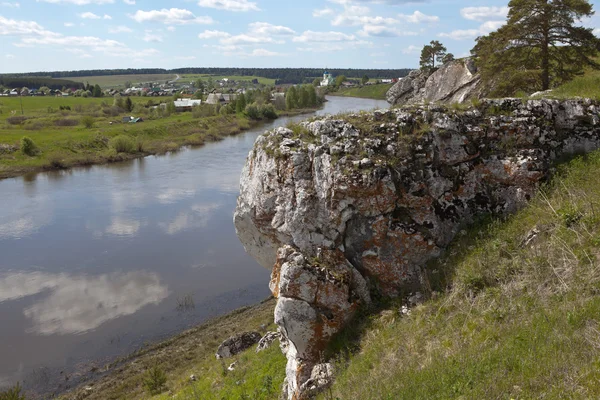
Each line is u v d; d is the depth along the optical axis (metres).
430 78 45.81
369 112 11.15
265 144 11.41
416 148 10.20
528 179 10.20
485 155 10.59
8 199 42.56
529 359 6.71
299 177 10.28
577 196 9.57
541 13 21.31
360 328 9.51
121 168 55.34
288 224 10.28
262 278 26.27
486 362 6.99
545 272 8.45
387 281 9.93
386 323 9.30
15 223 35.97
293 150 10.45
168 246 31.08
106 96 168.00
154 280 26.34
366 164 9.74
